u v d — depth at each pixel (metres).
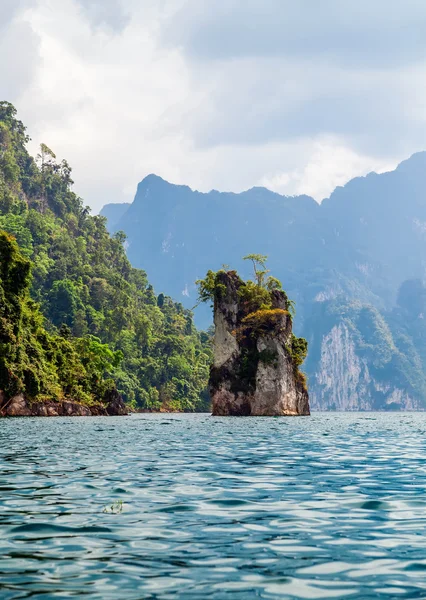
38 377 106.12
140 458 28.48
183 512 15.48
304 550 12.02
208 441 41.34
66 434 47.91
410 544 12.51
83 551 11.84
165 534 13.20
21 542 12.48
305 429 62.50
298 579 10.24
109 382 132.62
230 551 11.91
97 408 125.44
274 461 27.70
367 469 24.75
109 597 9.34
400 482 20.97
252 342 122.50
